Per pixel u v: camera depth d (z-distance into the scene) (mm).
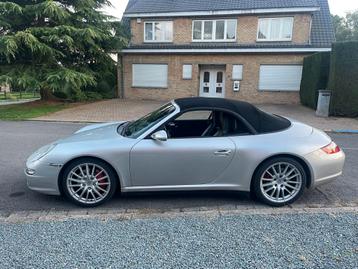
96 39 15336
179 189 3658
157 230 2928
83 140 3727
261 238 2777
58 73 13336
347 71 11102
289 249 2602
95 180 3598
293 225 3020
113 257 2486
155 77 18312
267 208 3566
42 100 16828
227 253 2543
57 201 3771
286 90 16562
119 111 13375
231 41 17156
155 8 17953
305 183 3650
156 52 17703
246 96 17172
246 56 16750
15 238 2779
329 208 3471
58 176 3541
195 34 17641
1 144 7020
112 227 2994
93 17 15617
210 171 3604
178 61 17719
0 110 13266
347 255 2514
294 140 3633
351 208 3453
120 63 18625
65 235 2836
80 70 15406
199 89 18188
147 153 3525
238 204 3699
